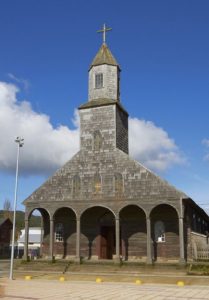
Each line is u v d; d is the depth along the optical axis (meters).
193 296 20.42
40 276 32.88
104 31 46.72
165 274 32.59
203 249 38.25
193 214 42.41
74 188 39.81
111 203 38.09
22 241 83.94
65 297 19.59
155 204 36.50
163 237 38.16
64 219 41.84
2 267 41.53
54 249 41.38
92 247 40.47
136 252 38.75
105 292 22.00
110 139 40.62
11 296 19.94
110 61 44.88
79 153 41.06
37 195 40.66
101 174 39.38
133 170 38.28
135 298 19.28
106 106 42.03
